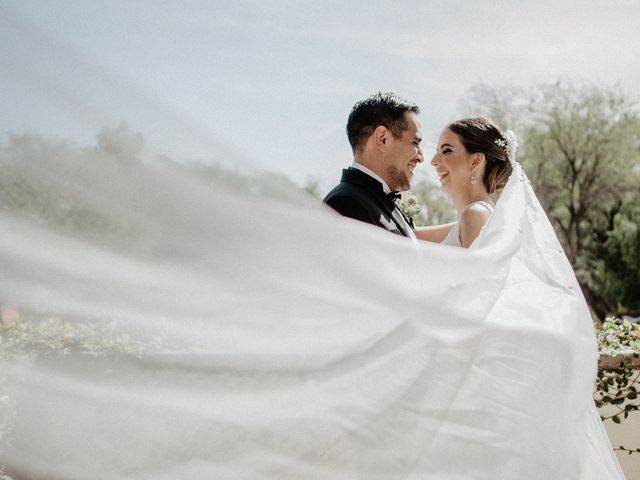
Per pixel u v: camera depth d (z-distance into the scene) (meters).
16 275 1.24
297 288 1.56
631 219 22.16
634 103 22.91
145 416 1.56
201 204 1.34
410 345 1.91
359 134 2.94
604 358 3.50
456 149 3.11
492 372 2.12
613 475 2.56
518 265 2.53
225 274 1.43
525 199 2.87
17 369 1.45
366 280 1.67
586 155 22.77
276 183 1.49
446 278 2.00
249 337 1.57
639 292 21.84
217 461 1.64
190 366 1.56
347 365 1.78
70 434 1.52
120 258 1.29
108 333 1.44
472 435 2.02
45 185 1.17
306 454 1.74
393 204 2.95
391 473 1.86
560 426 2.23
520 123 23.58
